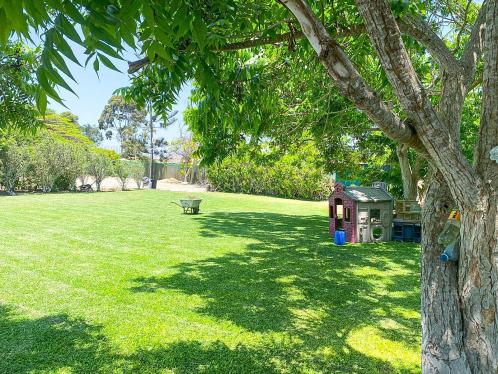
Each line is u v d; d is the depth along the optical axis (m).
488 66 1.58
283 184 23.30
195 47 1.85
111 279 5.71
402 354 3.51
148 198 20.16
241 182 25.98
